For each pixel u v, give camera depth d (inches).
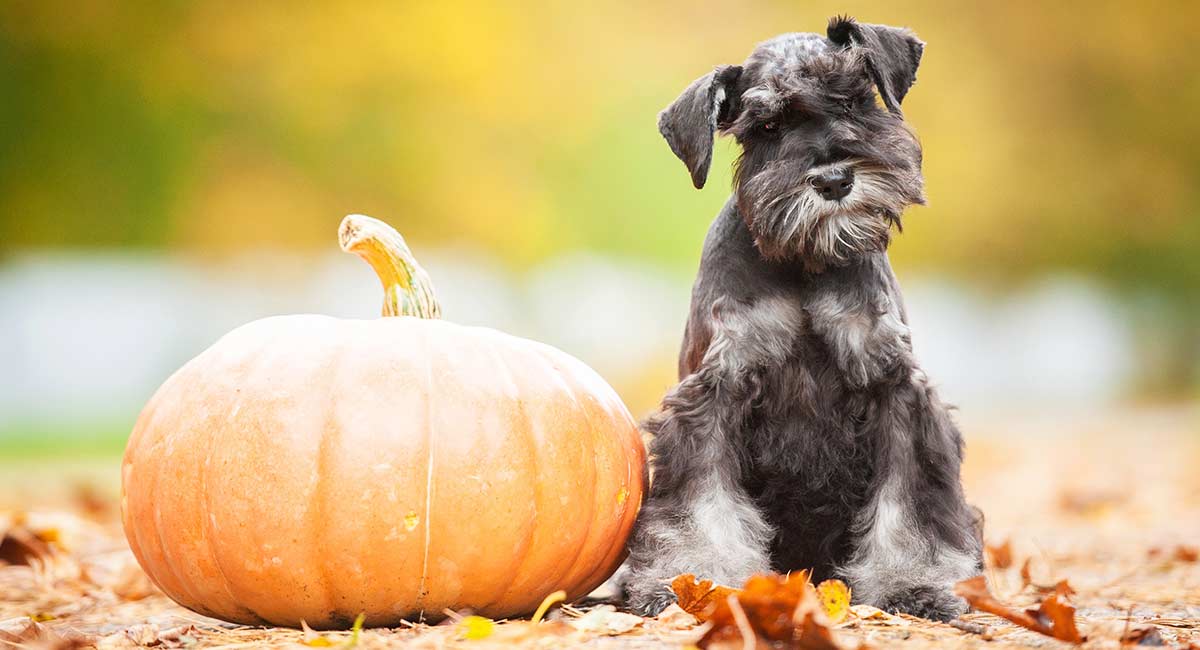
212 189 795.4
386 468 176.1
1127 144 1132.5
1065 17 1105.4
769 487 208.4
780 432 205.3
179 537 181.2
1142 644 168.7
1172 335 1246.3
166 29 767.7
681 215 1045.2
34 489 452.8
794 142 201.0
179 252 818.8
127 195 758.5
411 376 182.4
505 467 181.3
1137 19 1110.4
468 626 171.2
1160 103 1125.7
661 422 201.5
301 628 187.5
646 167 1024.2
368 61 821.2
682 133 211.3
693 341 209.5
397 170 840.3
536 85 916.6
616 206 1004.6
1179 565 281.9
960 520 200.8
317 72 810.2
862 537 203.0
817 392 204.7
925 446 199.8
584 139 963.3
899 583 194.7
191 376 189.6
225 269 874.8
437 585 181.2
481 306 1059.9
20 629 181.2
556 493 186.4
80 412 991.6
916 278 1332.4
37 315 1104.8
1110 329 1414.9
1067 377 1418.6
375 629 185.6
